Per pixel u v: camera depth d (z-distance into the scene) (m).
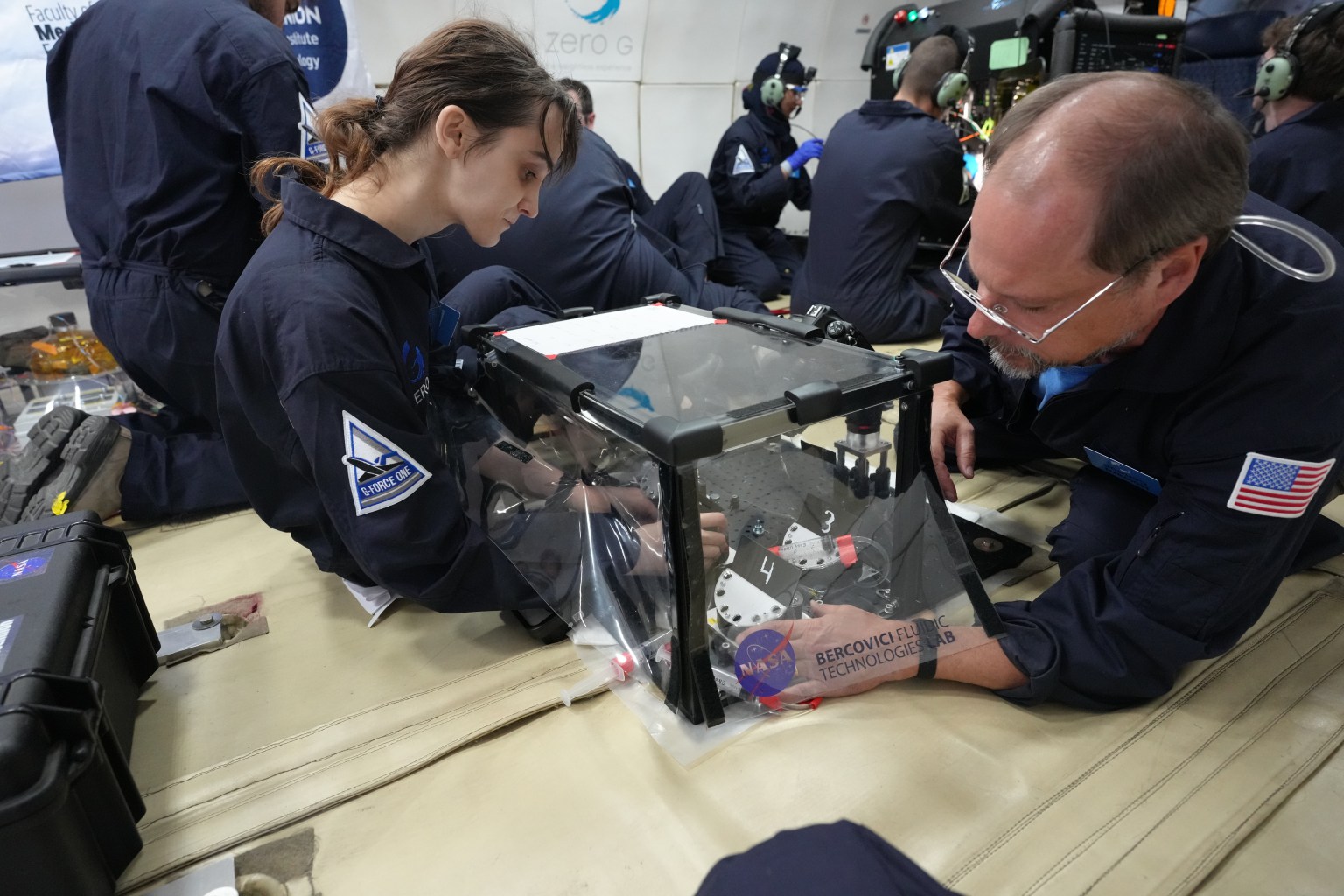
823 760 0.82
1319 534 1.10
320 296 0.91
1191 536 0.83
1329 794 0.77
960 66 2.49
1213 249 0.77
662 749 0.85
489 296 1.75
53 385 1.95
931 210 2.54
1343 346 0.77
